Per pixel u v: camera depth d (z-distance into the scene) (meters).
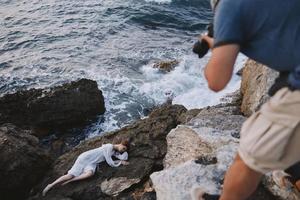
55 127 13.68
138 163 8.56
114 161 8.73
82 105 13.84
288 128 2.66
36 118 13.45
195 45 2.76
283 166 2.81
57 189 8.73
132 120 14.53
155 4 24.83
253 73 7.85
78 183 8.65
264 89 6.80
